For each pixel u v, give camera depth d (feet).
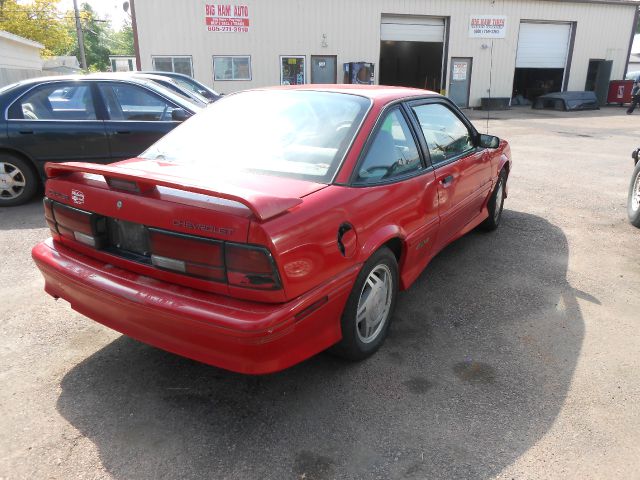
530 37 83.56
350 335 9.23
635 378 9.51
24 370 9.59
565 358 10.16
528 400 8.86
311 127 9.93
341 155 9.20
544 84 90.79
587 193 23.90
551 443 7.84
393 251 10.61
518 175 28.30
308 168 9.04
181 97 22.34
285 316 7.25
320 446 7.76
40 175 20.59
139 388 9.12
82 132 20.42
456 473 7.26
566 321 11.65
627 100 86.58
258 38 70.79
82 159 20.70
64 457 7.48
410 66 99.66
